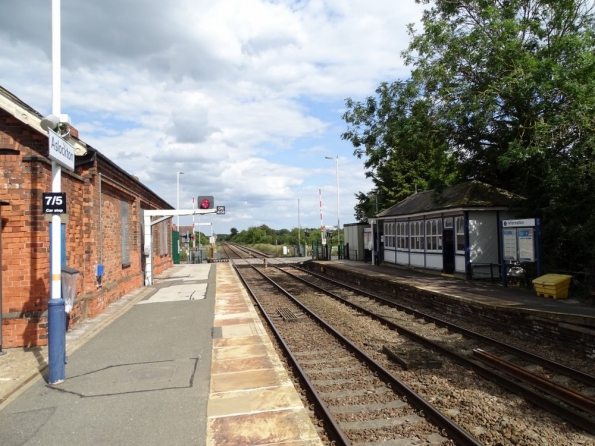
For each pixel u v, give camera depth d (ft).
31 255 28.68
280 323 40.93
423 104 53.88
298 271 100.42
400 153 60.59
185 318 37.99
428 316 40.14
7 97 28.58
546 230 47.14
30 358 25.81
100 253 41.09
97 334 31.94
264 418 17.30
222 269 98.89
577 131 45.16
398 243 81.46
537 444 16.51
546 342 31.32
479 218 57.82
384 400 21.30
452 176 71.92
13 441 15.56
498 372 25.26
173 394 19.90
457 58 52.54
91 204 38.11
